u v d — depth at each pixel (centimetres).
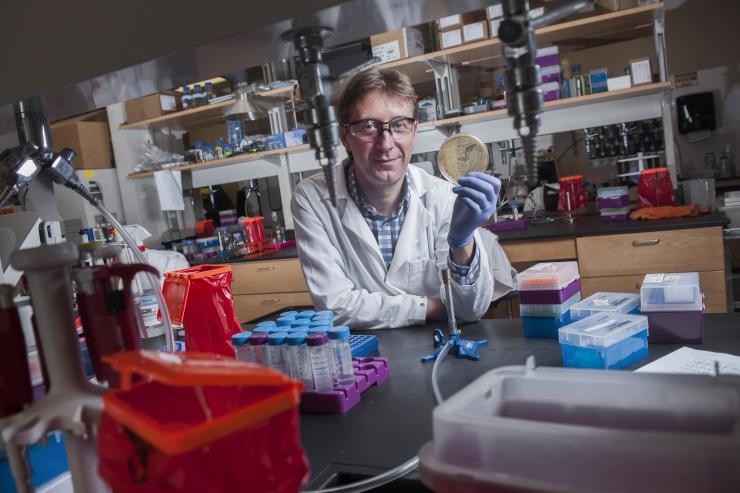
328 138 77
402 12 78
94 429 75
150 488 57
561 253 315
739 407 65
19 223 159
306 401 116
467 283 172
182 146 521
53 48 88
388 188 202
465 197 162
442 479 68
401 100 187
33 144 115
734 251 351
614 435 59
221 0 73
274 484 59
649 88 331
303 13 69
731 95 429
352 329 188
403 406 113
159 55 79
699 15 429
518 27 61
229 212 487
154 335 167
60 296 77
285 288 384
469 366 130
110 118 471
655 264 294
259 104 427
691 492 56
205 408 68
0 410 76
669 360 117
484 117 369
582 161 409
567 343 120
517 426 64
